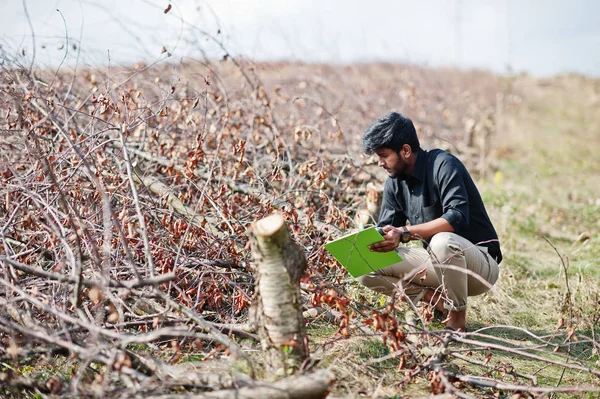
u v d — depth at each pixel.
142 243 3.64
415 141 3.56
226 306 3.77
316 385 2.44
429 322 3.62
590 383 3.37
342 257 3.36
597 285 4.76
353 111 8.20
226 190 4.12
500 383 2.94
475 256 3.55
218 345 3.18
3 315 3.18
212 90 5.98
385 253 3.37
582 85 21.83
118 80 5.47
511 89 14.90
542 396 2.86
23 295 2.76
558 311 4.46
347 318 3.06
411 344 3.29
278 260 2.75
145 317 3.27
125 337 2.58
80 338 3.07
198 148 4.07
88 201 3.74
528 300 4.68
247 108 5.93
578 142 13.33
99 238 3.58
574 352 3.82
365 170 5.79
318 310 3.72
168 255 3.66
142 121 4.12
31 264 3.70
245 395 2.39
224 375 2.71
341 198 5.32
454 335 3.29
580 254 5.72
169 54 4.59
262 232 2.70
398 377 3.17
